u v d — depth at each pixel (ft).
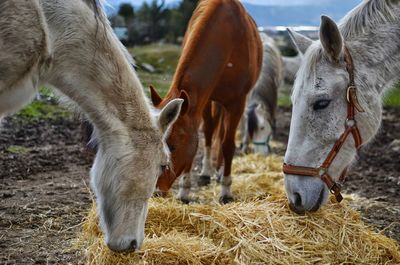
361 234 14.19
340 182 13.82
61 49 10.96
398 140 30.07
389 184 21.80
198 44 16.58
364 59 12.93
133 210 11.41
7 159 22.76
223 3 17.95
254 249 13.20
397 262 13.67
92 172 11.62
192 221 14.83
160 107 14.99
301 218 14.38
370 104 12.86
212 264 12.82
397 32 13.26
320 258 13.34
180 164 15.70
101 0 11.51
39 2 10.66
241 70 18.15
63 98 11.53
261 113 26.78
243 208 14.92
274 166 23.73
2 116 11.39
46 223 15.72
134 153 11.24
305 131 12.61
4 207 16.84
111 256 12.66
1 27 10.26
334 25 12.05
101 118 11.26
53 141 26.94
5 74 10.48
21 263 13.10
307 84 12.55
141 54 64.69
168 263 12.65
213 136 22.33
